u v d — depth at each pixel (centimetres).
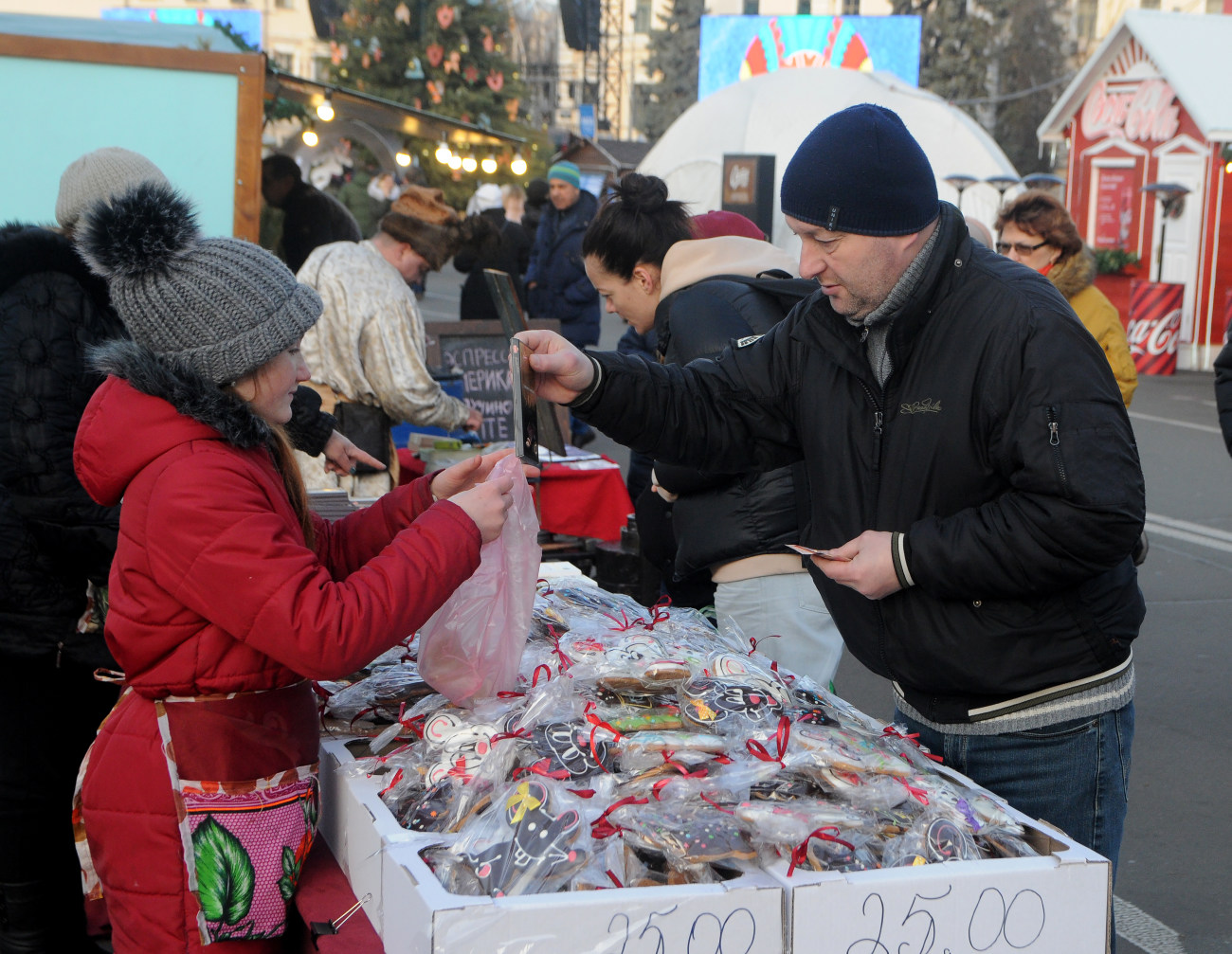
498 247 841
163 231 162
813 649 272
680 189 1909
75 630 249
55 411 233
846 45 3225
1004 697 187
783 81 1895
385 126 941
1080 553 168
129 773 168
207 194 446
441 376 579
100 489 167
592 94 4397
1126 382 469
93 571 241
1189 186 1697
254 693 167
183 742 164
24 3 3447
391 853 147
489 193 1625
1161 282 1462
